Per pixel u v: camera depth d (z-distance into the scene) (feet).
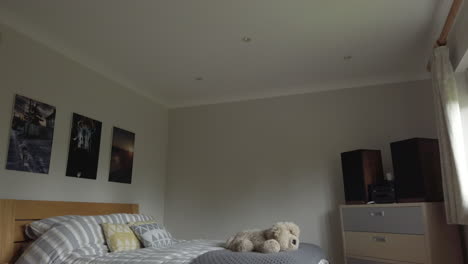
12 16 8.73
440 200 9.82
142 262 6.81
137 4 8.28
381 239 10.03
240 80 13.32
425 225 8.99
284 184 13.47
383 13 8.84
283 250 7.30
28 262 7.41
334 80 13.32
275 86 13.96
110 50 10.73
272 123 14.16
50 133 9.70
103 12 8.63
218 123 15.01
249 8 8.50
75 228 8.33
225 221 13.97
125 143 12.87
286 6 8.45
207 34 9.77
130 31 9.58
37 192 9.14
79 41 10.13
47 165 9.50
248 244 7.46
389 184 10.50
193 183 14.84
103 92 11.99
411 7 8.57
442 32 8.37
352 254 10.83
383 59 11.53
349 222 11.07
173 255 7.16
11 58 8.79
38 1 8.16
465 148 8.43
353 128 13.01
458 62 8.31
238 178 14.19
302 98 13.93
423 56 11.32
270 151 13.96
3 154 8.36
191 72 12.51
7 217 8.05
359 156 11.41
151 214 14.14
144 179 13.87
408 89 12.58
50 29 9.45
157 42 10.23
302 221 12.94
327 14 8.82
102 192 11.53
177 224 14.69
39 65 9.57
